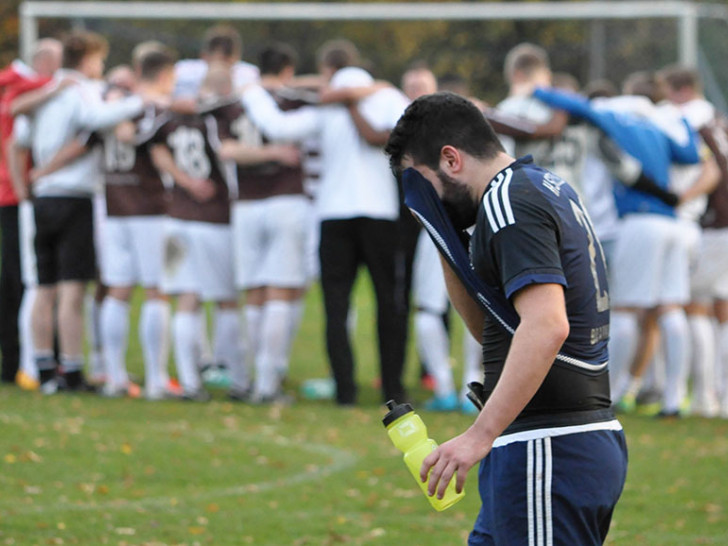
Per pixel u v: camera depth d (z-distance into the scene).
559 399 12.22
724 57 48.41
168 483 24.19
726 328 35.97
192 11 44.09
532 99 33.44
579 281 12.20
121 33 49.06
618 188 33.78
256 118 32.91
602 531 12.81
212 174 34.41
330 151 32.84
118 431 28.78
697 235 34.34
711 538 20.75
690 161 33.59
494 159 12.57
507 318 12.34
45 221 34.50
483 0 74.06
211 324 51.69
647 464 26.98
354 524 21.34
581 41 53.44
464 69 54.44
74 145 34.09
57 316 37.53
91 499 22.66
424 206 12.63
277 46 34.34
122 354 35.44
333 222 32.91
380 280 33.19
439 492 11.87
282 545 19.88
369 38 54.00
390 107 32.50
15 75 34.94
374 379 41.09
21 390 35.75
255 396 34.97
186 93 40.00
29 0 58.19
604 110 33.22
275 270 34.00
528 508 12.12
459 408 34.72
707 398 35.50
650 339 36.00
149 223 34.62
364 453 27.53
